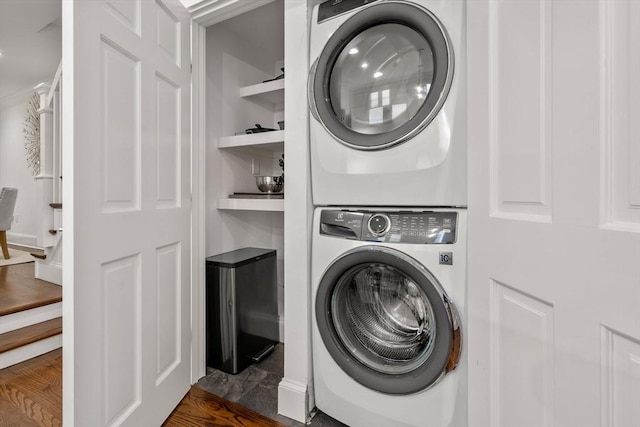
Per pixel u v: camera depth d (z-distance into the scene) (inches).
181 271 60.3
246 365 73.4
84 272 38.1
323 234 52.6
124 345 45.1
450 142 42.6
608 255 21.2
